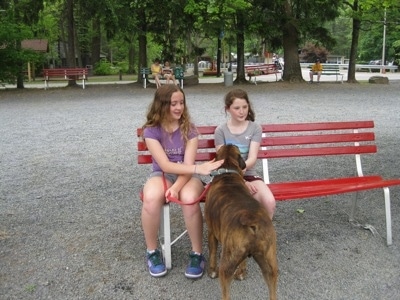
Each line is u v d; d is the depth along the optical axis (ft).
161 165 11.69
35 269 11.94
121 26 71.51
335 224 14.90
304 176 20.39
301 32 74.38
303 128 14.82
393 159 23.18
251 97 54.80
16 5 73.20
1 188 18.98
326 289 10.93
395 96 55.11
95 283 11.26
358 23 78.95
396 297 10.59
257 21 71.67
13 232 14.34
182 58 91.97
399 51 169.17
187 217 11.46
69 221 15.28
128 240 13.73
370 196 17.66
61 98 58.39
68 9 76.13
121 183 19.56
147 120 12.21
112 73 143.64
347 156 24.03
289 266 12.05
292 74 78.33
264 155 14.49
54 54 158.51
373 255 12.71
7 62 69.72
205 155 13.88
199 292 10.87
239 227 9.09
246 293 10.78
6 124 36.06
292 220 15.28
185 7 65.36
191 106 46.75
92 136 30.30
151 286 11.14
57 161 23.48
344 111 41.09
